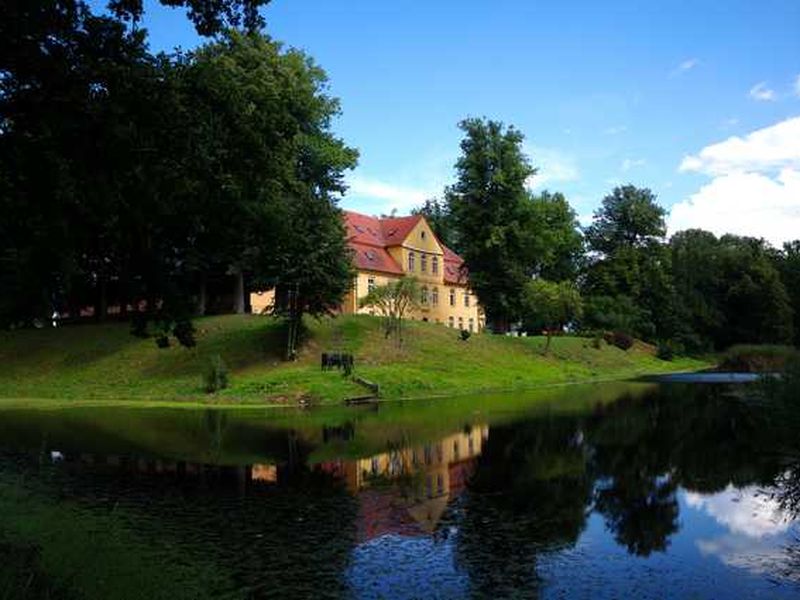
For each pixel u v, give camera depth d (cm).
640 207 8281
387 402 3562
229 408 3369
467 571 1012
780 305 8519
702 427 2403
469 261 6281
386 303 5150
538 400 3525
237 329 4966
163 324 1733
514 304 6181
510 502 1424
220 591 928
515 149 6119
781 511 1333
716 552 1099
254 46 4291
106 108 1256
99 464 1866
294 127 1750
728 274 8956
